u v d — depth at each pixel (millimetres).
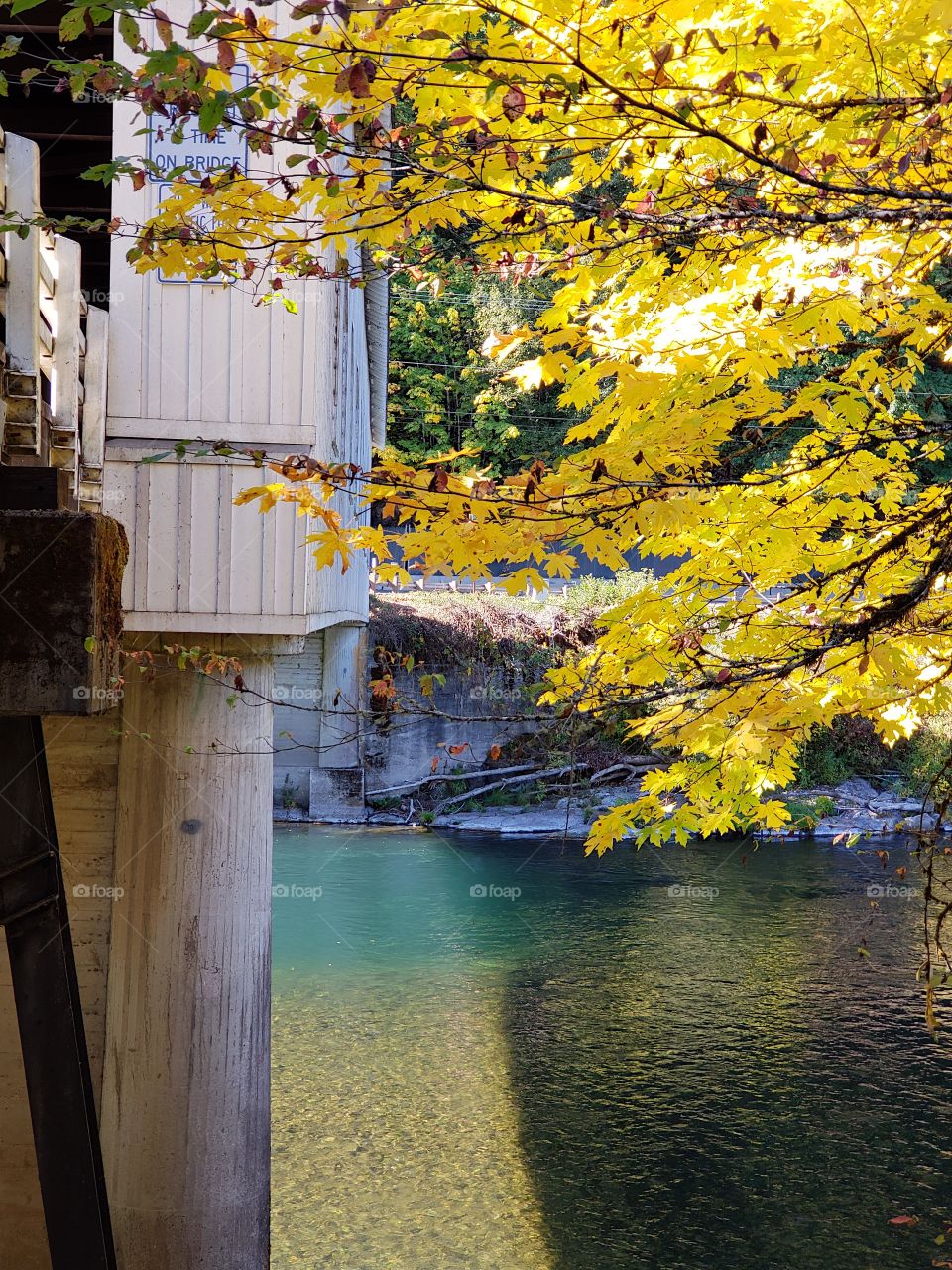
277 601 6270
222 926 6762
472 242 3336
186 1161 6695
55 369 4453
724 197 3158
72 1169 3645
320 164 3094
